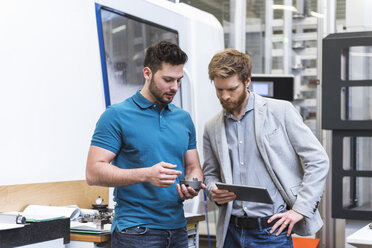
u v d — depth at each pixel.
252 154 2.20
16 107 2.39
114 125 1.95
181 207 2.04
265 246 2.14
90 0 2.87
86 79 2.83
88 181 1.95
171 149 2.01
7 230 1.75
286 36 4.91
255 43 5.02
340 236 4.42
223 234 2.23
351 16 4.34
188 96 3.79
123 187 1.96
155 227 1.93
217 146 2.28
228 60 2.12
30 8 2.48
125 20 3.15
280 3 4.92
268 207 2.17
